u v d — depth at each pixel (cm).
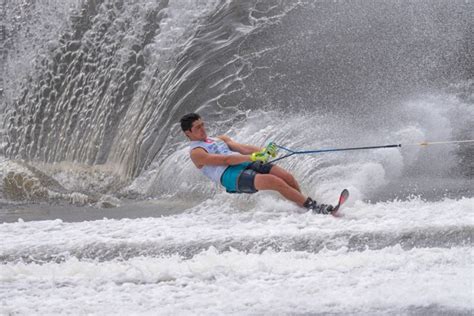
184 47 5275
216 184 4044
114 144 5272
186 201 4056
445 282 2108
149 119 5128
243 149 3356
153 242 2766
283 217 3069
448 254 2397
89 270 2462
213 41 5231
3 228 3209
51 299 2162
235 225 3016
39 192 4369
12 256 2753
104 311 2012
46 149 5588
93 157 5312
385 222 2831
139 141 5044
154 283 2303
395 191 3662
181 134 4938
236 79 5038
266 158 3194
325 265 2353
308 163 3853
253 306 2002
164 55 5322
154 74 5309
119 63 5469
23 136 5694
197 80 5100
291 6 5188
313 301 2017
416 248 2523
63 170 5281
